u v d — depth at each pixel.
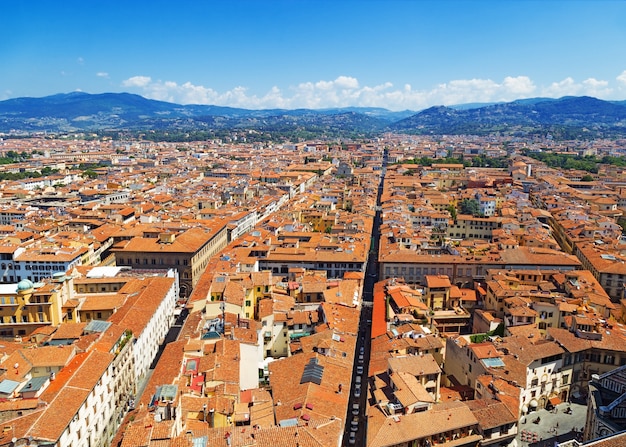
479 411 115.56
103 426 123.06
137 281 193.88
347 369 133.25
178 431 100.19
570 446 85.31
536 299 177.38
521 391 130.88
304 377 124.88
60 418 101.81
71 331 144.75
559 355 142.38
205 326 153.50
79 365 121.19
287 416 110.38
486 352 137.88
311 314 169.62
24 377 117.00
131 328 154.62
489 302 189.50
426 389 130.25
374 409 116.06
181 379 118.88
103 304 172.38
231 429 101.50
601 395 113.00
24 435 95.00
